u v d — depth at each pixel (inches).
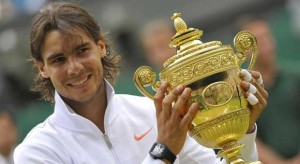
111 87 408.5
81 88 392.8
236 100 382.6
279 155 633.6
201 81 378.0
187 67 378.3
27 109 790.5
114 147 405.7
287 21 839.7
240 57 392.2
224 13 902.4
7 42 845.2
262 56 634.8
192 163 420.5
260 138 635.5
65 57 390.0
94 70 393.1
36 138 406.3
